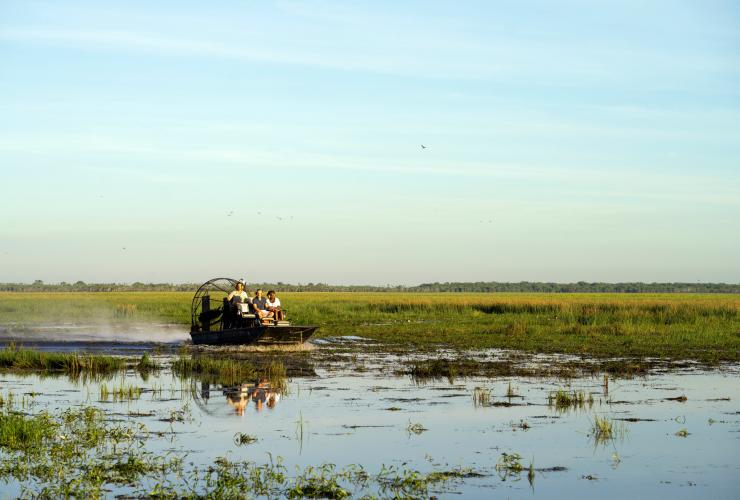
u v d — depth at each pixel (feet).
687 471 38.22
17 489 34.68
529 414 51.13
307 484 35.24
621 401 56.03
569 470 38.34
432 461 39.78
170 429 46.34
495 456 40.86
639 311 151.94
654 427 47.52
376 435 45.11
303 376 68.59
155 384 63.21
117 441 43.24
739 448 42.57
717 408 53.57
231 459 39.75
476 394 58.13
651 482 36.45
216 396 57.36
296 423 48.14
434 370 71.20
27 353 76.18
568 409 52.95
